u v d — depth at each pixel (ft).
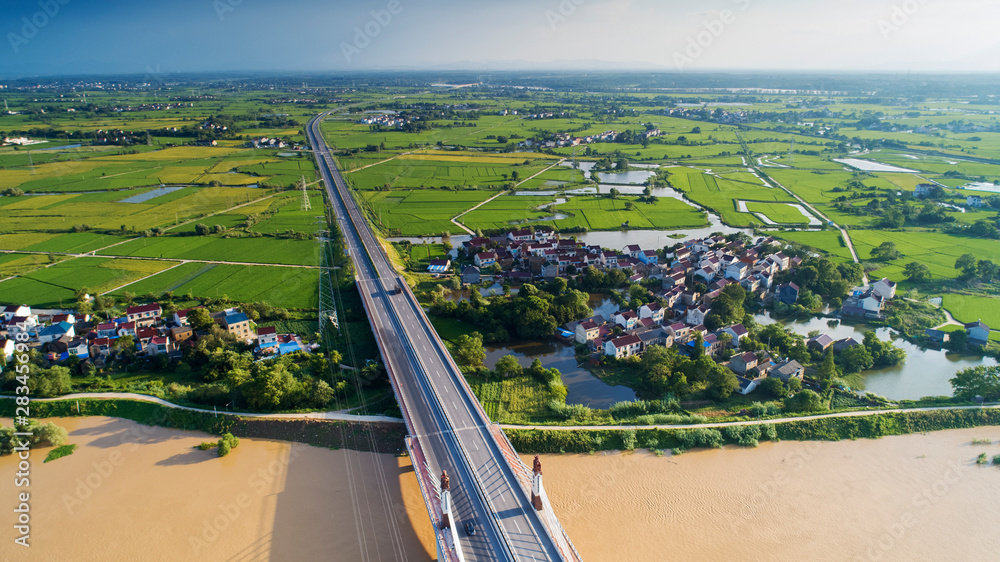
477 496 362.12
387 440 453.58
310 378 525.75
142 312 631.56
